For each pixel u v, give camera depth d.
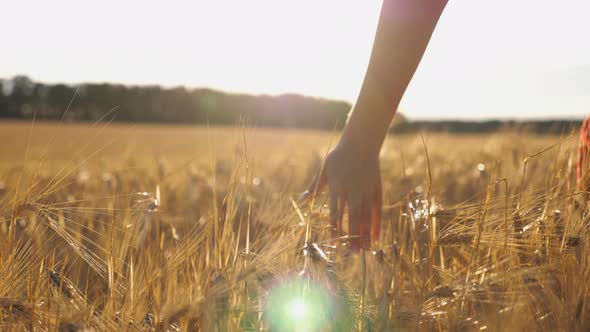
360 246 1.08
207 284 0.96
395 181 2.19
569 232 1.04
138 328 0.97
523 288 0.97
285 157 3.67
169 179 2.43
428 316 1.01
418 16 0.96
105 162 2.88
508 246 1.06
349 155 1.04
